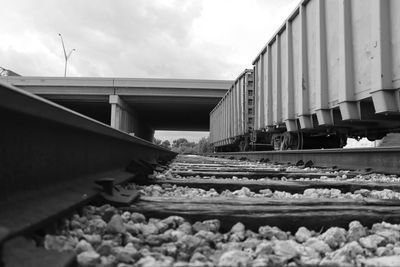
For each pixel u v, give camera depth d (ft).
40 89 156.87
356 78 29.17
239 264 7.08
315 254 8.31
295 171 28.99
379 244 9.21
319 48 34.09
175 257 7.91
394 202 13.10
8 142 7.63
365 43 27.68
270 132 55.16
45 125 9.17
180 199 13.03
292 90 42.06
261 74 55.36
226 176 25.22
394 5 24.95
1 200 7.32
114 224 8.87
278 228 10.41
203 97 158.30
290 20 42.19
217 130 119.14
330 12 32.91
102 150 15.02
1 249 4.92
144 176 18.89
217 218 10.69
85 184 11.72
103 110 198.18
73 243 7.73
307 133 45.37
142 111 203.41
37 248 6.37
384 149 25.29
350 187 18.29
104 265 6.38
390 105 25.58
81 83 155.33
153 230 9.47
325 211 11.31
